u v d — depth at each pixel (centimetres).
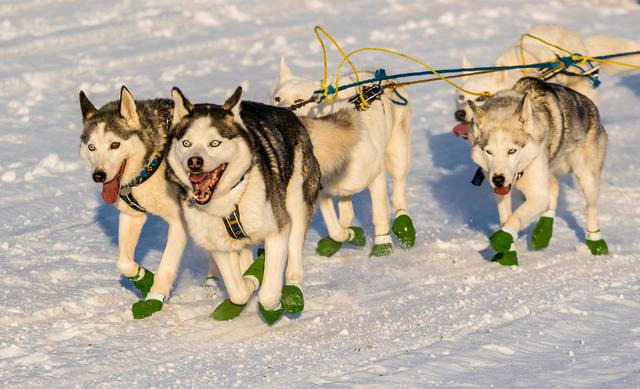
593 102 1471
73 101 2145
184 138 880
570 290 1129
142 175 1024
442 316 1025
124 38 2736
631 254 1315
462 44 2812
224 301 1010
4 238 1336
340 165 1166
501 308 1050
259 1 3241
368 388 789
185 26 2919
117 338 947
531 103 1227
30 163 1728
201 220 928
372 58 2627
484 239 1391
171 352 914
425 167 1811
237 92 895
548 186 1247
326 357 891
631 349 886
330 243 1295
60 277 1169
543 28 1728
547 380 798
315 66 2525
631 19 3219
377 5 3341
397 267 1249
